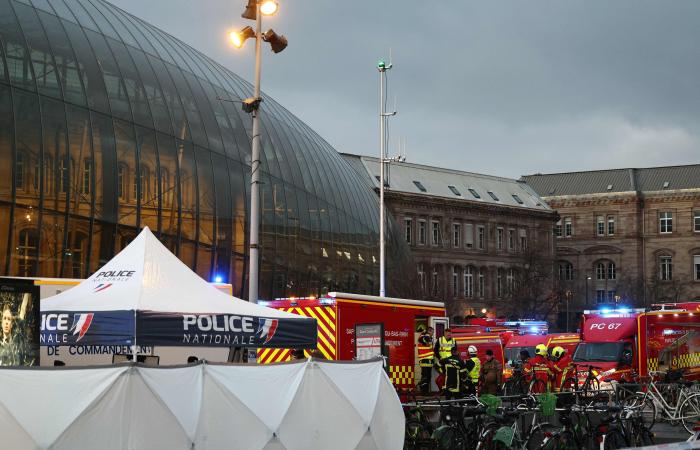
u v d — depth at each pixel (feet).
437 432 85.66
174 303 75.66
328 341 114.42
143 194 193.26
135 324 71.67
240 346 76.89
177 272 80.94
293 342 79.92
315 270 255.91
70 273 177.58
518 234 614.75
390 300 123.34
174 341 73.46
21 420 56.59
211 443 62.75
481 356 159.22
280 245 238.89
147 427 59.52
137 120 196.65
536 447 86.84
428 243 562.66
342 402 68.69
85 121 184.85
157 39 231.30
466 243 584.81
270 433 64.75
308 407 67.10
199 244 205.05
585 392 133.80
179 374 61.82
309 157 273.13
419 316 129.18
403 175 570.87
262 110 265.13
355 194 297.53
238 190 218.38
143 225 192.03
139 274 78.28
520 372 148.36
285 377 66.54
